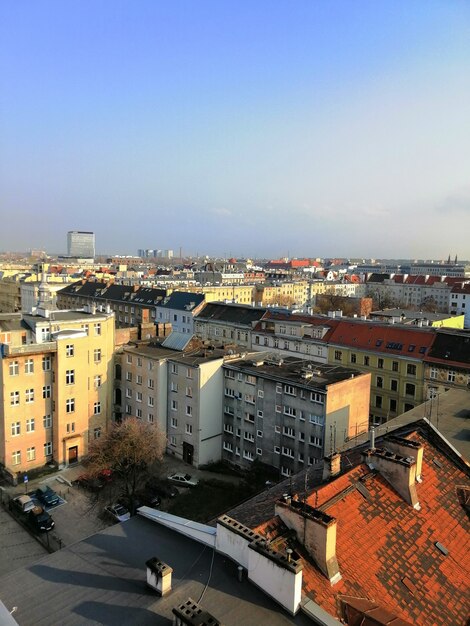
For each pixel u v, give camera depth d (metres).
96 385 71.81
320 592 20.44
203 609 18.36
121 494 59.00
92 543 25.03
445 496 29.19
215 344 83.44
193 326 127.00
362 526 24.69
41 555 48.94
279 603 19.45
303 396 60.62
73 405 68.44
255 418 66.69
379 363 85.00
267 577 19.94
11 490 61.16
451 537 26.62
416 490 28.05
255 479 64.50
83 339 68.94
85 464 66.62
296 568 18.80
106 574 22.20
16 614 19.69
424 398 79.19
